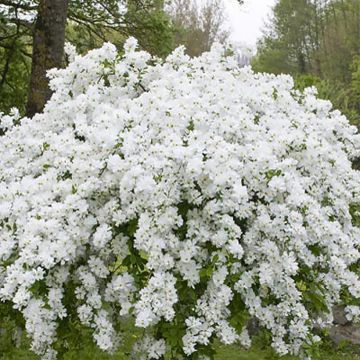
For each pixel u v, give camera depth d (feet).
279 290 10.64
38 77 21.30
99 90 12.69
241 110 11.85
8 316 12.12
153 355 10.35
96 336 10.15
